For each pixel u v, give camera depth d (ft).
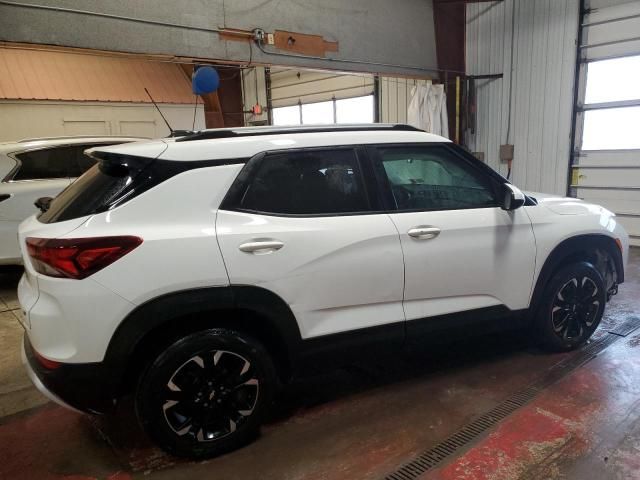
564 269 10.55
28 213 16.28
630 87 22.58
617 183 23.58
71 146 17.39
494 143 27.63
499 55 26.53
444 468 7.25
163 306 6.85
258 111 40.68
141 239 6.73
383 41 22.98
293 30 19.48
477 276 9.30
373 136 8.77
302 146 8.06
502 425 8.29
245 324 7.84
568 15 23.79
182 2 16.35
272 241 7.43
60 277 6.54
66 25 14.10
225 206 7.36
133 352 6.89
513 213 9.70
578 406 8.80
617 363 10.48
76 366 6.64
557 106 24.90
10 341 12.85
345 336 8.23
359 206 8.36
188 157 7.27
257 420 7.86
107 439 8.33
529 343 11.65
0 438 8.47
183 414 7.41
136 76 33.42
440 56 26.03
